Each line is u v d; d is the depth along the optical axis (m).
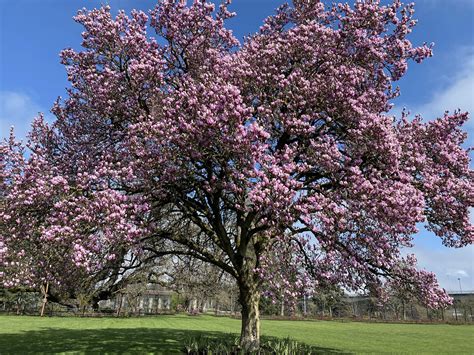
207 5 16.55
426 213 14.64
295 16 17.83
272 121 14.73
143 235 13.59
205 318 54.12
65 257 12.62
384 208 11.85
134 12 16.25
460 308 64.19
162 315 57.09
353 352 20.56
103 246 12.62
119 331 27.89
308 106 14.77
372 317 62.78
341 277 15.40
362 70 15.45
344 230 12.36
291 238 14.92
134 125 13.56
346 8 15.66
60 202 12.32
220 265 15.86
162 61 15.05
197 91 13.57
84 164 15.22
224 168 13.43
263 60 15.34
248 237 15.15
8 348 18.25
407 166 14.28
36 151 16.19
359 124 13.66
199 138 12.69
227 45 17.75
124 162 14.31
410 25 16.34
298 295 14.84
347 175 13.20
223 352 14.36
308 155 13.98
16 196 12.93
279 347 14.83
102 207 12.41
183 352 16.39
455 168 15.55
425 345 26.14
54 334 24.92
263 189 11.78
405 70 16.02
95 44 16.03
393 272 15.42
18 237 12.91
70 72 16.38
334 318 58.53
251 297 15.59
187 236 17.83
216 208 15.57
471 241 14.10
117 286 39.72
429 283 15.04
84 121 16.83
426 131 15.88
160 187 14.27
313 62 15.70
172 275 42.16
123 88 15.31
